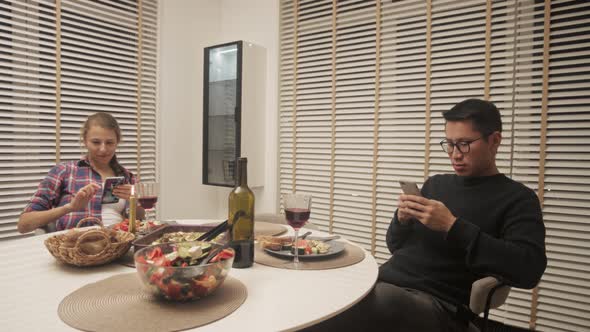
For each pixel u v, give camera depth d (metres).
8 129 2.47
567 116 2.11
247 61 3.19
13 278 1.07
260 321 0.82
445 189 1.53
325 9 3.16
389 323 1.18
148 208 1.62
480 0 2.39
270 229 1.69
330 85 3.05
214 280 0.90
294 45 3.22
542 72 2.17
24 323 0.79
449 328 1.19
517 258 1.16
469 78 2.43
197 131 3.54
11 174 2.59
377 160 2.84
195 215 3.56
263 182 3.42
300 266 1.21
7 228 2.49
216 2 3.64
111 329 0.76
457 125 1.39
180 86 3.39
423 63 2.59
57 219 1.82
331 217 3.10
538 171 2.21
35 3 2.67
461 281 1.36
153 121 3.29
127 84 3.14
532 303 2.20
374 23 2.93
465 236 1.20
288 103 3.32
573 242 2.11
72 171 2.07
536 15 2.26
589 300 2.05
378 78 2.80
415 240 1.51
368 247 2.92
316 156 3.17
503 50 2.35
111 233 1.24
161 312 0.85
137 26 3.12
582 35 2.11
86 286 0.99
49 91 2.66
